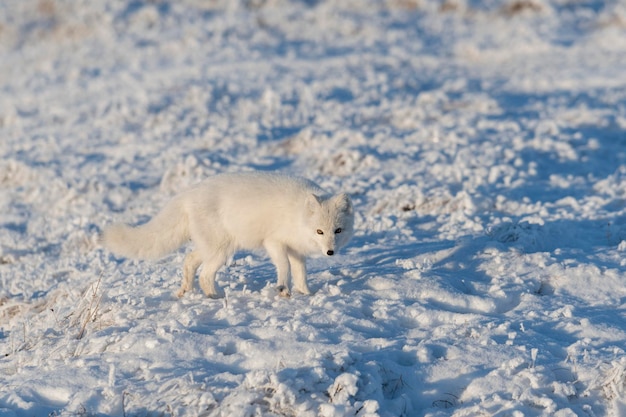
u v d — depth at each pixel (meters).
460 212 28.06
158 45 81.12
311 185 20.30
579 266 20.94
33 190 38.06
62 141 48.03
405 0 93.94
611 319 17.91
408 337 17.20
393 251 24.20
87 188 36.81
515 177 33.69
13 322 21.64
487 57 74.50
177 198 20.53
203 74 65.31
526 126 43.59
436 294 19.53
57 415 14.21
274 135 44.72
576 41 77.81
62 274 26.36
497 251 22.84
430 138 40.84
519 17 88.25
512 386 14.75
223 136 44.53
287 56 73.31
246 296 20.02
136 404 14.43
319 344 16.33
